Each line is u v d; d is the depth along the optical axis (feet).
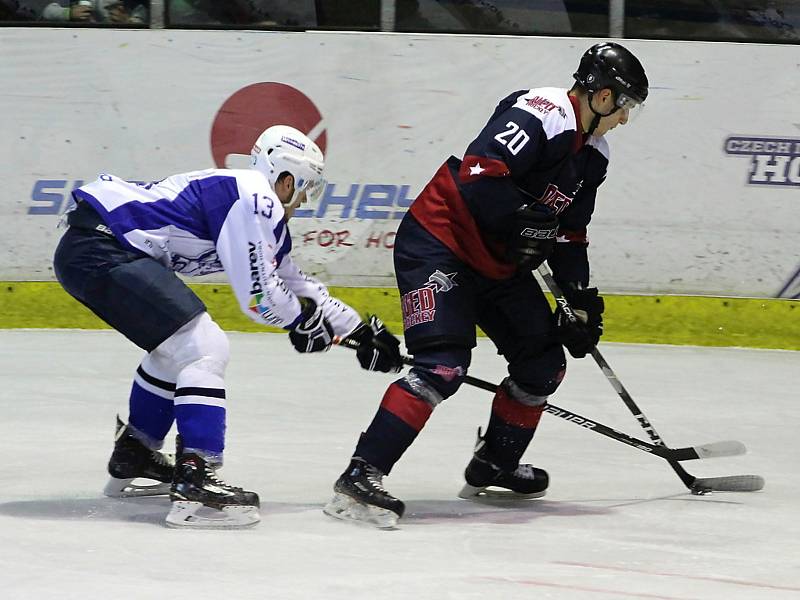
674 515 43.45
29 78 84.07
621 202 85.10
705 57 84.43
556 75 85.20
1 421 56.75
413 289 41.75
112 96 84.58
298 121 85.30
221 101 84.99
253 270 39.60
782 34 85.76
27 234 84.79
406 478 48.83
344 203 85.71
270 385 67.00
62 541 36.88
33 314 83.76
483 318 44.62
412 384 40.86
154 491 44.16
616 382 46.11
